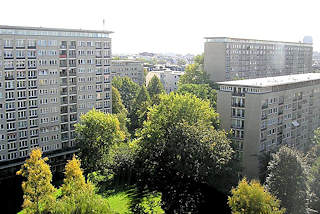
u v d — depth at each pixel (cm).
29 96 12119
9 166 11625
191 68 19700
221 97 10856
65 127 13275
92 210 6438
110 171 10500
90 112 11400
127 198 9081
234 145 9312
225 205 7712
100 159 10669
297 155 7656
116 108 15988
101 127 10944
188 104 10238
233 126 10675
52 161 12762
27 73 11981
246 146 10431
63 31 12950
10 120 11744
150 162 8700
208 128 9375
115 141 11162
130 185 9975
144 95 16825
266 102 10400
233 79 19262
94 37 13775
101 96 14362
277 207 6744
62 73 13000
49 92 12644
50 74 12581
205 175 7562
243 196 6397
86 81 13738
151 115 10100
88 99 13925
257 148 10281
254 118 10219
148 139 9400
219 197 7762
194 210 7531
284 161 7531
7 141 11744
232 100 10650
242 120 10488
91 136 10850
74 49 13188
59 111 13000
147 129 9644
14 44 11581
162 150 8488
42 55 12294
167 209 7800
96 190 9869
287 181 7394
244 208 6384
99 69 14125
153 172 8381
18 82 11794
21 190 11019
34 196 7950
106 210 6644
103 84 14362
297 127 12188
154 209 8194
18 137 11994
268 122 10625
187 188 7744
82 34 13450
